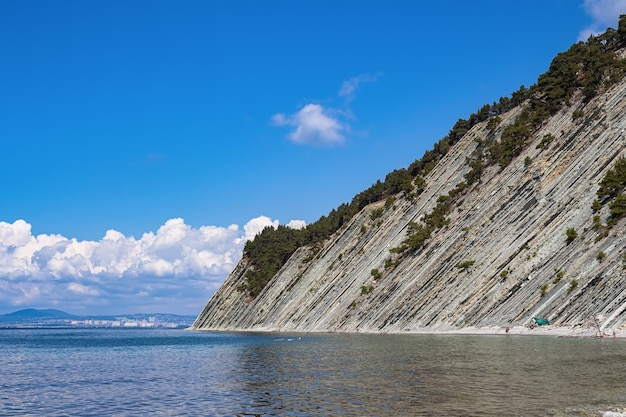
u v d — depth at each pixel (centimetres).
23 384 4809
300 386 4094
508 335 8281
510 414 2838
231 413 3191
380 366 5134
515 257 9538
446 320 9862
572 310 7769
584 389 3453
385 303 12031
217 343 10919
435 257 11569
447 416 2850
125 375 5391
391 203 16075
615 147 9600
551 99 12438
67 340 15412
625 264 7419
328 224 19838
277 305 17538
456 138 16550
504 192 11125
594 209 8850
